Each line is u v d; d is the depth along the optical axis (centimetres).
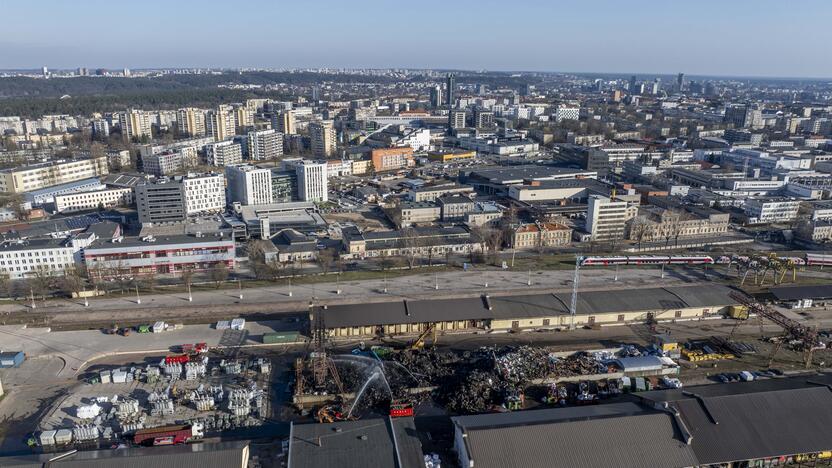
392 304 17438
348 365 14700
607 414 11838
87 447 11756
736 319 18725
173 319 18050
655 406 12075
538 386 14062
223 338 16738
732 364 15562
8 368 14938
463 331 17388
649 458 10794
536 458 10612
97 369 14988
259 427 12431
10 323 17700
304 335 16900
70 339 16625
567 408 12275
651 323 18275
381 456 10800
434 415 12838
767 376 14850
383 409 13088
